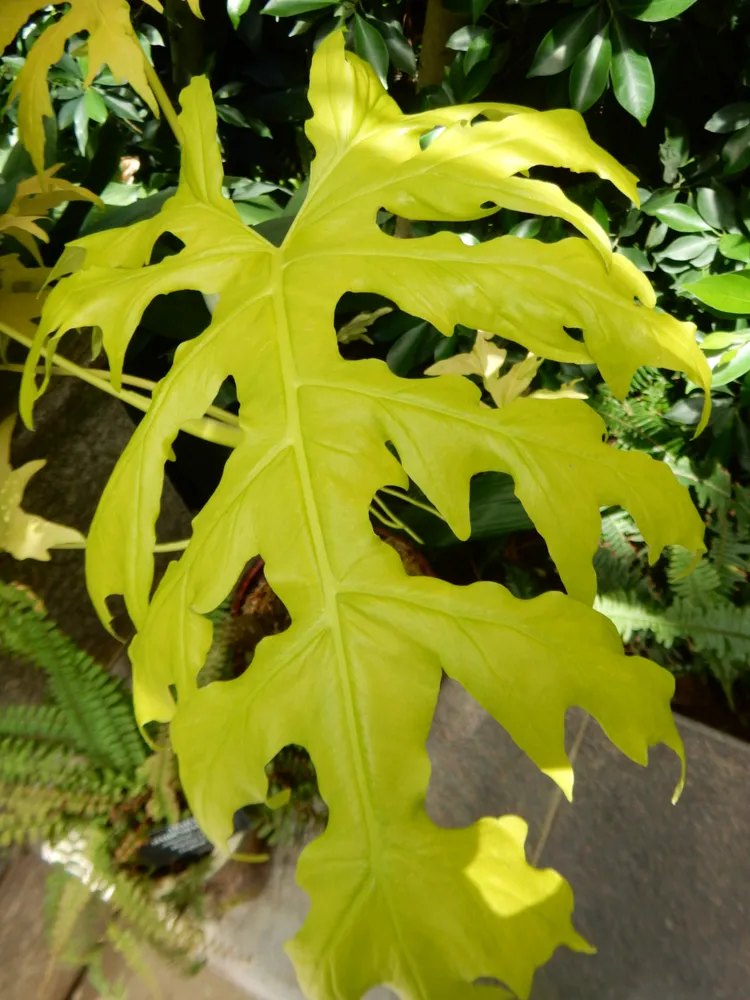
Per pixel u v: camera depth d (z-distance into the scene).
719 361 0.95
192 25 1.24
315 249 0.55
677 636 0.99
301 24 1.12
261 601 0.88
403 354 1.11
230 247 0.57
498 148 0.55
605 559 1.05
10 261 0.86
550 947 0.36
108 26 0.67
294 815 0.74
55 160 1.03
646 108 0.86
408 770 0.40
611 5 0.83
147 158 1.41
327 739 0.41
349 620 0.43
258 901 0.81
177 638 0.47
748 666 0.99
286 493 0.46
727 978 0.79
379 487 0.46
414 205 0.55
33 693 0.88
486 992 0.36
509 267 0.52
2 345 0.85
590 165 0.54
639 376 1.16
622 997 0.79
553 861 0.88
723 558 1.05
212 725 0.42
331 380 0.49
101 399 0.99
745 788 0.90
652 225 1.10
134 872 0.70
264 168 1.49
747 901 0.83
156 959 0.77
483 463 0.46
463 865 0.38
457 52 1.05
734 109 0.92
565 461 0.45
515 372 0.85
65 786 0.70
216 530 0.47
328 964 0.37
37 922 0.78
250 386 0.50
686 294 1.08
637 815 0.90
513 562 1.17
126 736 0.72
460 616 0.42
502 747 0.95
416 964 0.36
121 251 0.60
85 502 0.97
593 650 0.41
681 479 1.08
